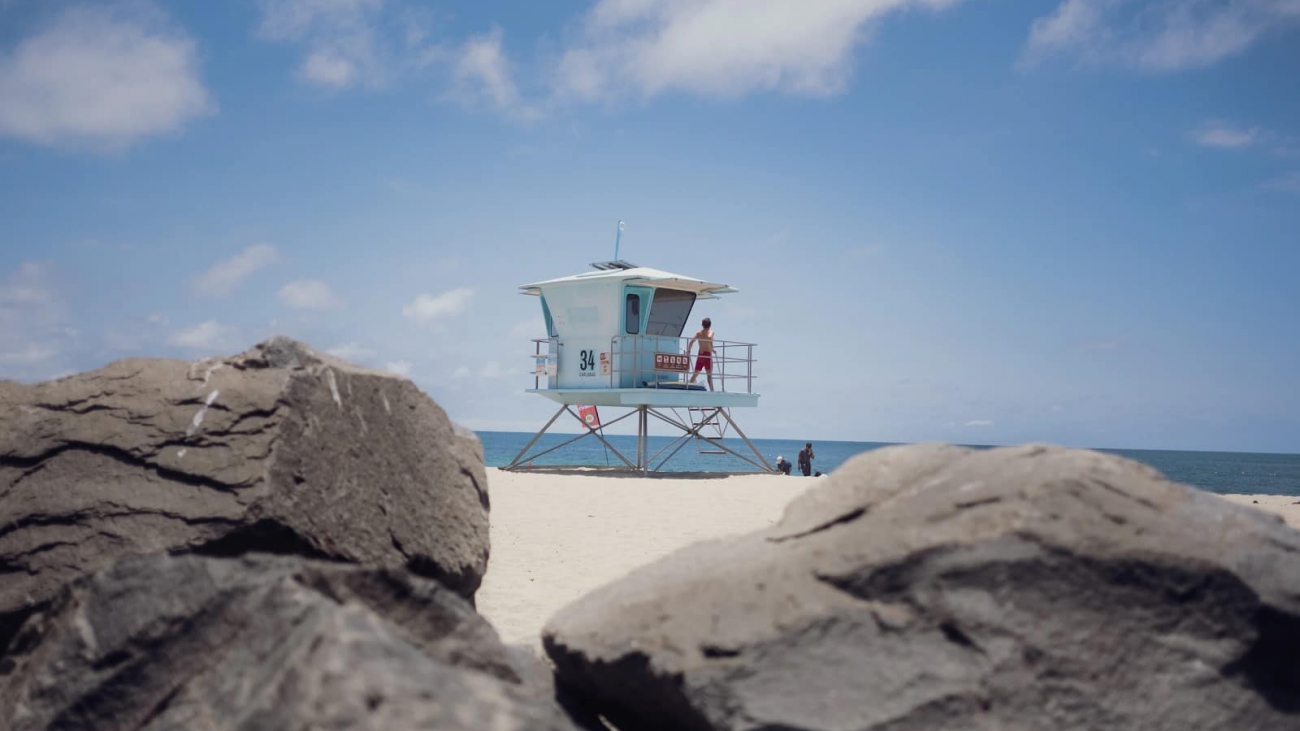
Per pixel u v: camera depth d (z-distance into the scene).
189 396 5.71
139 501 5.36
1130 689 3.46
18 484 5.49
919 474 4.32
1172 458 178.00
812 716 3.37
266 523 5.26
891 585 3.67
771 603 3.73
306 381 5.76
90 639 3.75
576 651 4.02
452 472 6.27
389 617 3.86
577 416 27.73
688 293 26.52
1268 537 3.81
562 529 12.53
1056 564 3.58
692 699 3.49
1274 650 3.62
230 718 3.05
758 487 18.16
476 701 2.79
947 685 3.42
